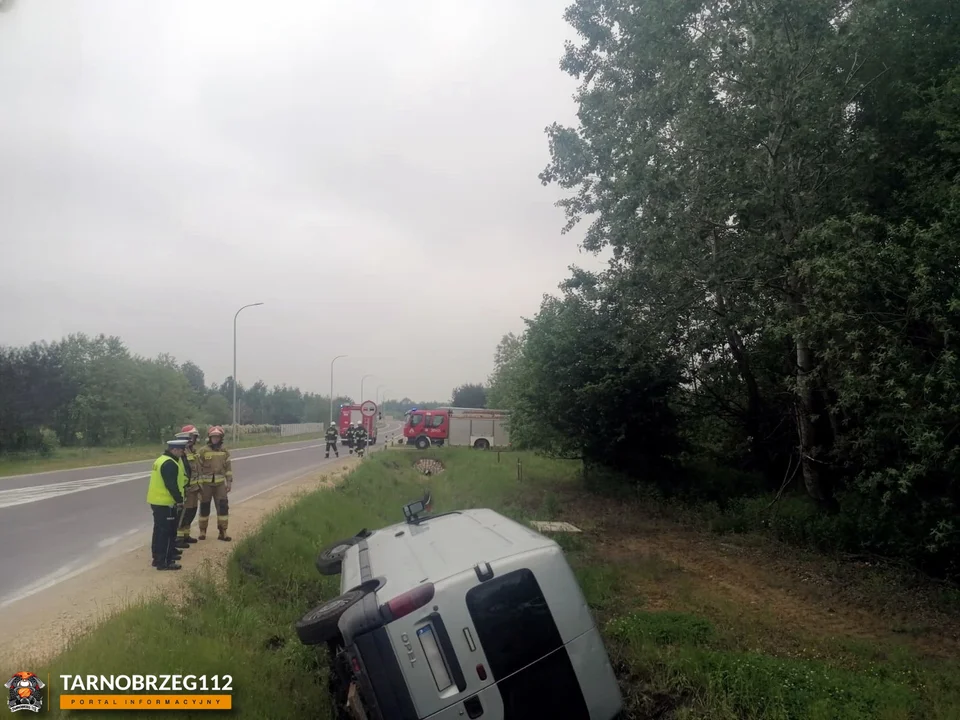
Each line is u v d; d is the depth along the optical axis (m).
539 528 14.42
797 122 11.99
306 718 5.10
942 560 11.00
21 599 7.52
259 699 5.04
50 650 5.82
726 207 12.34
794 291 12.05
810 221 12.23
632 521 16.06
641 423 19.36
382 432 87.94
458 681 3.67
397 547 4.93
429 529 5.28
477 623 3.79
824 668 6.65
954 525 10.30
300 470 25.44
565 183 19.59
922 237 9.30
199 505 10.78
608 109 16.22
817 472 15.03
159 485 8.69
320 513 12.36
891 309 10.24
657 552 12.84
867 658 7.36
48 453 33.06
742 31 12.71
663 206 13.05
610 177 17.41
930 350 9.84
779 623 8.63
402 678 3.62
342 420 50.50
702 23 13.37
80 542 10.73
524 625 3.87
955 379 8.96
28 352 42.75
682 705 5.97
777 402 19.59
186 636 5.95
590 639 4.03
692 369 19.36
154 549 8.71
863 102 13.51
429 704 3.62
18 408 38.44
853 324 10.11
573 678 3.88
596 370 19.33
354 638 3.73
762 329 13.38
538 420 20.88
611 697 3.98
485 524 5.23
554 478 23.27
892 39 12.23
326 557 6.09
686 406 20.77
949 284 9.20
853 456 12.02
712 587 10.38
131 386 49.72
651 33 13.50
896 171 12.68
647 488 19.22
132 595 7.39
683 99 12.96
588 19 18.00
